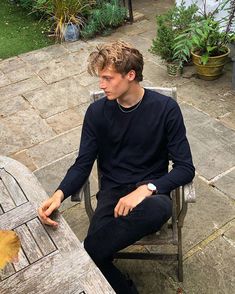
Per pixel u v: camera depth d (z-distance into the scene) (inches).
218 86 150.5
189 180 68.0
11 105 153.6
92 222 72.2
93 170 116.7
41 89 161.6
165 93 79.7
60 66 176.6
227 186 107.3
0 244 56.4
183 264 88.5
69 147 129.2
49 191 113.2
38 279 53.7
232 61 161.0
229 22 148.6
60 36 196.1
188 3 176.1
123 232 66.0
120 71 64.7
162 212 65.9
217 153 118.9
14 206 65.8
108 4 203.3
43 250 57.5
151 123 68.8
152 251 92.4
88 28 195.6
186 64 164.9
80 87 160.4
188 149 69.3
